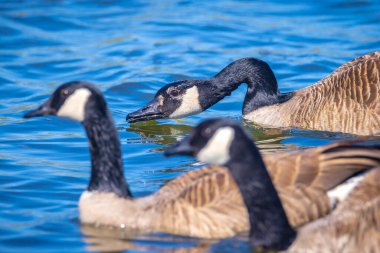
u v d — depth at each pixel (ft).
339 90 56.65
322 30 81.00
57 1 91.86
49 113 42.04
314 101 57.93
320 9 87.51
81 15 87.35
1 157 52.65
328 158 38.73
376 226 36.55
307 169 38.86
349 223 36.27
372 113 54.75
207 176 40.01
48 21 85.15
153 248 37.91
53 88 67.87
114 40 79.87
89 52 76.84
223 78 62.44
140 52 76.28
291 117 58.75
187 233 38.91
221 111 65.10
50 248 38.40
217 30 81.61
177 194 39.91
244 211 38.73
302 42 77.71
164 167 50.57
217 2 91.71
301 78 69.05
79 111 41.19
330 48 75.77
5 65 73.41
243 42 78.13
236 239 38.34
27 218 42.45
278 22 83.87
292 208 38.34
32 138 56.95
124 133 59.21
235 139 35.86
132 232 39.83
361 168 38.04
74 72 71.72
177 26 83.15
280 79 69.00
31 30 82.74
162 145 55.98
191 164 50.98
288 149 52.95
